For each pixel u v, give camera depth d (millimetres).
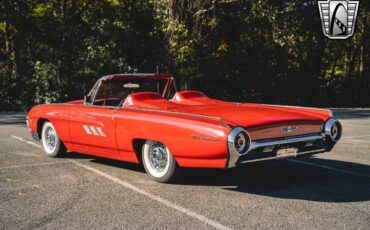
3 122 15344
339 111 22000
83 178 6090
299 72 32719
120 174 6332
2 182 5879
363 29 33594
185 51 25406
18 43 28250
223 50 29469
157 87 7219
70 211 4574
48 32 27172
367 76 33719
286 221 4191
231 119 5199
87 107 6711
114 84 6809
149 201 4922
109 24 24828
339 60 35812
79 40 25812
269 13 30719
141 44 26484
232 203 4820
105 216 4398
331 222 4152
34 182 5871
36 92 24016
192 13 26453
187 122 5184
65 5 26750
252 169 6598
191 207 4680
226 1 27016
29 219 4332
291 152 5426
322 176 6137
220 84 30078
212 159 5004
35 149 8695
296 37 32688
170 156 5516
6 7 26641
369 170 6539
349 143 9453
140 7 26969
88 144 6723
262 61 31500
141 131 5676
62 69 24016
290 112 5887
